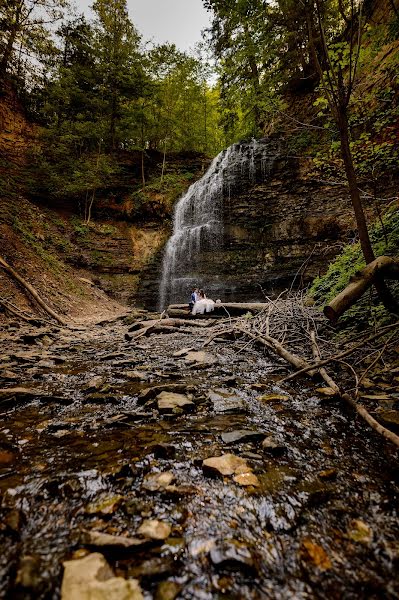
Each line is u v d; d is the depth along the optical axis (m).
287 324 5.71
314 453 1.88
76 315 11.88
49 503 1.36
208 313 11.32
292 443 2.01
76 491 1.45
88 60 24.23
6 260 11.36
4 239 12.52
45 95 22.25
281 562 1.06
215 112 28.97
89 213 20.75
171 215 21.41
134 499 1.39
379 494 1.47
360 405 2.47
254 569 1.02
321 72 4.21
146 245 20.72
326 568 1.04
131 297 18.59
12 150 20.14
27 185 19.44
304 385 3.34
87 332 8.52
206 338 6.97
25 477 1.58
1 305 8.79
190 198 20.66
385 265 3.77
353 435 2.14
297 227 15.93
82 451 1.89
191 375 3.86
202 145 28.88
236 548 1.11
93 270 18.70
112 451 1.89
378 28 5.63
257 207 17.52
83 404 2.83
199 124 27.83
